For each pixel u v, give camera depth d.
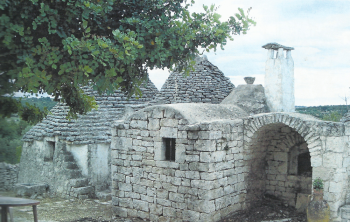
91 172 16.62
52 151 18.05
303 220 11.89
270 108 14.37
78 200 15.59
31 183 17.66
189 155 11.22
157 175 11.99
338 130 10.96
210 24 7.76
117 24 7.17
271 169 14.35
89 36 6.38
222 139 11.51
